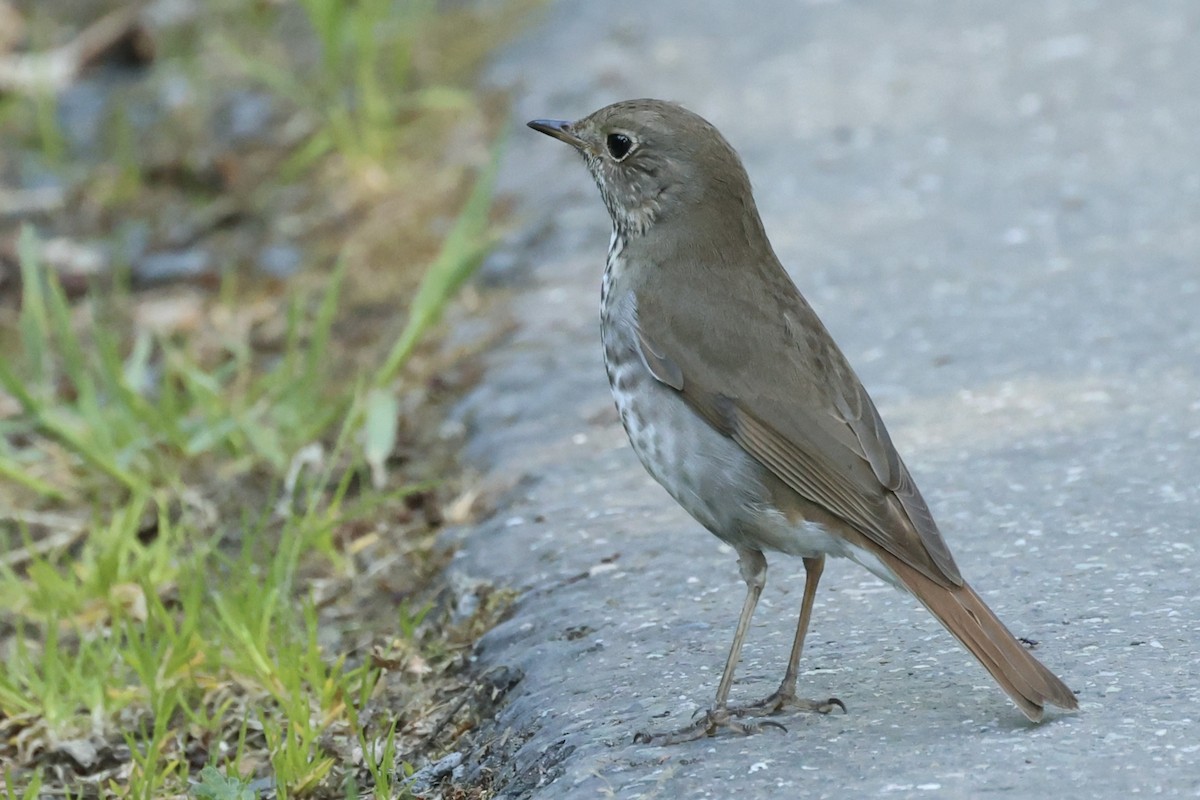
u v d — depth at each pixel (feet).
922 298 43.73
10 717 31.71
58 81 66.18
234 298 50.49
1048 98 55.47
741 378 27.14
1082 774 23.30
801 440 26.58
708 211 28.84
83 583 36.01
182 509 39.65
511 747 27.84
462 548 35.55
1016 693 24.23
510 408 41.22
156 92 64.64
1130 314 41.52
